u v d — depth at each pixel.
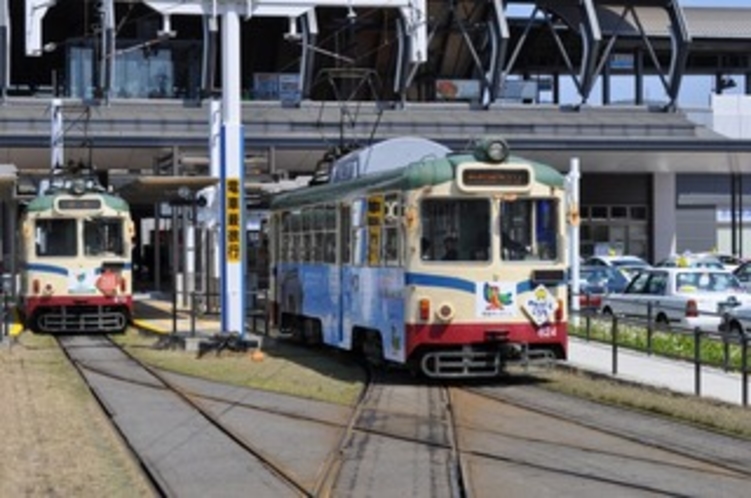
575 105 64.19
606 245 68.06
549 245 20.25
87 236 33.94
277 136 54.69
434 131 59.59
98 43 61.56
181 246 45.47
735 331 24.94
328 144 51.94
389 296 20.66
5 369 23.20
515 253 20.02
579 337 28.14
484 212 19.91
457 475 12.43
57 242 33.81
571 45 75.75
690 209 68.69
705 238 68.81
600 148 58.34
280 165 57.62
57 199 33.78
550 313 20.12
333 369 23.14
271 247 30.16
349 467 12.98
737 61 80.94
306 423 16.27
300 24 62.44
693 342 21.70
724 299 27.17
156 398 19.14
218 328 31.88
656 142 58.72
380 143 23.09
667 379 19.94
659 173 66.75
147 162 56.38
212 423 16.33
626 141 58.59
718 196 68.81
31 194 38.81
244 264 26.73
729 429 15.27
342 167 24.59
